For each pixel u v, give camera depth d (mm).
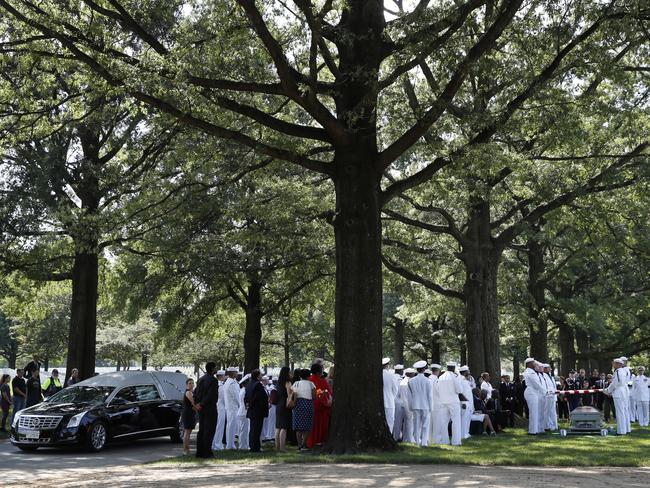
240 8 16984
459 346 63188
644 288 44844
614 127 24016
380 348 16109
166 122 21016
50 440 17703
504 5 14930
